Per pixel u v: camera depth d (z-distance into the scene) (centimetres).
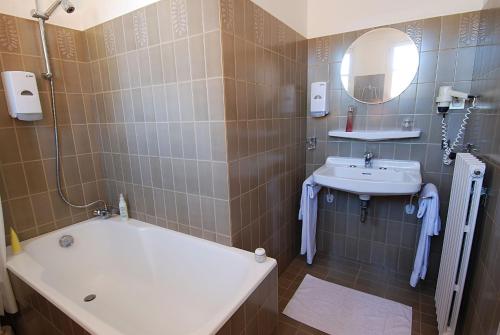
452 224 143
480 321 116
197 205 160
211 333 97
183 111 149
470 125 165
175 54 143
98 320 106
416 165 190
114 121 184
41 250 170
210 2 126
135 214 196
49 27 168
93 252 196
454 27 168
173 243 170
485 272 115
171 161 163
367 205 214
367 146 208
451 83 174
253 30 150
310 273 216
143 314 160
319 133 225
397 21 183
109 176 202
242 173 154
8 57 151
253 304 122
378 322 166
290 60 194
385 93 194
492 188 116
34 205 172
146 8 148
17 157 162
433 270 199
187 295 166
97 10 170
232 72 137
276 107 182
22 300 143
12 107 151
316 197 222
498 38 122
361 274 213
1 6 147
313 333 159
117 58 169
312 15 211
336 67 208
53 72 172
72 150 187
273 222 194
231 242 153
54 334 125
